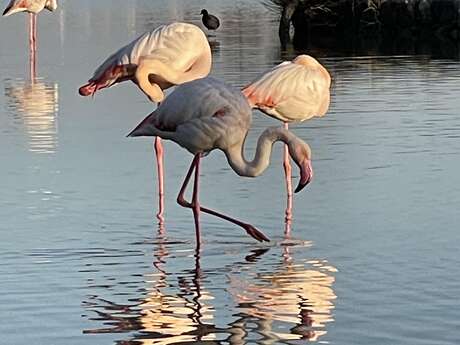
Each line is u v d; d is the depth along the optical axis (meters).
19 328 8.70
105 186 14.50
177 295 9.61
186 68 13.95
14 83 25.95
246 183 14.65
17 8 33.16
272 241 11.54
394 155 16.16
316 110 13.76
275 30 44.84
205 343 8.29
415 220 12.20
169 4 61.91
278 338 8.37
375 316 8.86
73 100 23.09
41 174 15.25
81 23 46.47
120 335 8.50
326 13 43.94
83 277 10.23
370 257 10.75
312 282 9.94
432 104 21.38
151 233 12.03
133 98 23.42
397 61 30.73
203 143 11.61
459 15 41.19
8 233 11.95
